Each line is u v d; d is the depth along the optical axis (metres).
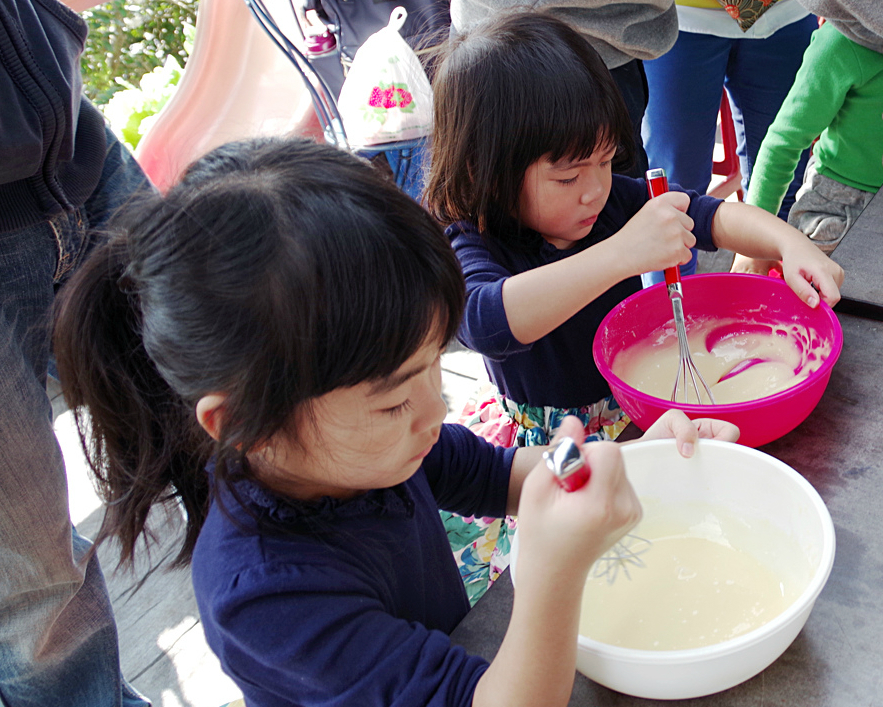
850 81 1.50
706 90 1.90
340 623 0.58
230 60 2.50
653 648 0.66
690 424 0.75
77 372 0.66
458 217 1.11
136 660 1.55
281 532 0.62
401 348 0.52
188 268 0.53
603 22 1.38
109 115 2.93
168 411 0.66
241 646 0.57
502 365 1.18
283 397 0.52
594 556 0.50
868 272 1.02
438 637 0.60
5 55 0.96
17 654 1.13
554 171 1.00
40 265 1.08
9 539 1.03
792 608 0.55
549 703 0.52
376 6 2.07
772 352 1.01
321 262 0.50
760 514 0.71
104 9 3.43
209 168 0.59
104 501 0.72
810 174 1.79
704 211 1.14
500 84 0.97
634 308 1.02
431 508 0.81
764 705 0.57
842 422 0.82
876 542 0.68
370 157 2.05
